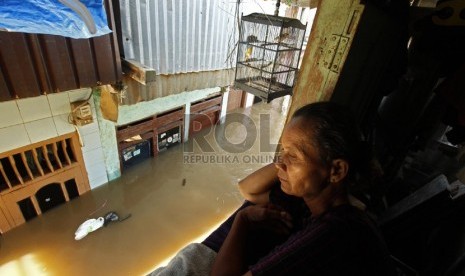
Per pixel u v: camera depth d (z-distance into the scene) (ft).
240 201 14.75
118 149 14.16
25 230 11.49
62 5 5.49
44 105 10.08
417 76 5.49
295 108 3.65
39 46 7.27
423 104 5.58
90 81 8.68
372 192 4.53
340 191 2.18
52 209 12.46
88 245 11.41
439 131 6.90
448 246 3.87
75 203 13.01
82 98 11.05
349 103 3.74
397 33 3.96
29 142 10.24
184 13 11.56
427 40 4.52
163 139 17.02
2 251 10.70
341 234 1.86
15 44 6.87
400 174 6.98
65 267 10.51
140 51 10.81
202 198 14.67
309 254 1.86
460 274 3.16
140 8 10.10
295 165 2.16
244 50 12.73
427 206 4.29
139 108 14.19
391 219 4.64
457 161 6.27
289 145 2.19
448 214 4.09
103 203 13.34
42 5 5.23
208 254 3.00
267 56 12.95
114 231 12.17
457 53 4.34
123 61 9.79
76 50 7.95
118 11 9.59
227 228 3.39
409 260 4.66
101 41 8.39
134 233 12.21
